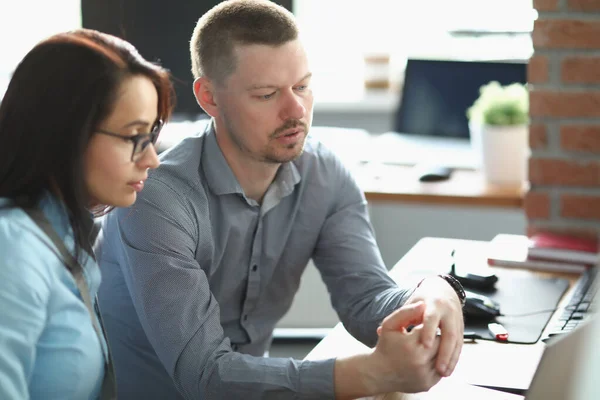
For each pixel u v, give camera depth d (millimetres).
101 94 1475
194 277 1989
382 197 3367
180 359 1920
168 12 3602
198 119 3676
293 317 4039
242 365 1849
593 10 2748
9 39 5270
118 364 2266
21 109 1465
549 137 2871
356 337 2238
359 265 2307
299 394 1787
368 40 5359
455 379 1894
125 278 2066
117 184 1532
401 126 4102
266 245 2301
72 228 1523
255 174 2193
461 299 1975
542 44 2814
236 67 2043
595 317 1138
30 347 1406
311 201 2336
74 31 1550
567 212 2895
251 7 2057
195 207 2117
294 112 2049
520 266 2646
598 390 1065
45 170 1481
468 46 5098
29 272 1419
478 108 3453
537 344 2080
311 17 5398
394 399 1808
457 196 3312
